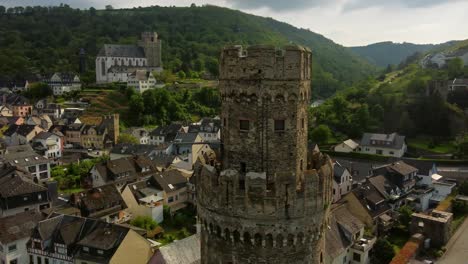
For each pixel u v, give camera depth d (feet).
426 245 295.07
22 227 274.36
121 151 572.92
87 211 319.27
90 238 246.47
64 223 266.77
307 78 86.69
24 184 351.05
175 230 339.57
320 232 87.51
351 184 413.39
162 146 574.56
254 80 81.20
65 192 437.58
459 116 633.20
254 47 80.28
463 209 356.79
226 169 84.94
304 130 87.61
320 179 84.74
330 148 620.08
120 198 342.64
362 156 569.23
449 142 609.42
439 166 511.81
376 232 323.37
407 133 646.33
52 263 256.73
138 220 324.60
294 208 81.76
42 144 603.67
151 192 370.12
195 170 94.12
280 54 81.76
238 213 82.43
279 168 84.12
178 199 390.83
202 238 92.32
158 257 202.28
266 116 82.28
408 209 342.64
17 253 266.16
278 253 83.35
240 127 84.43
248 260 84.28
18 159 466.70
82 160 559.38
